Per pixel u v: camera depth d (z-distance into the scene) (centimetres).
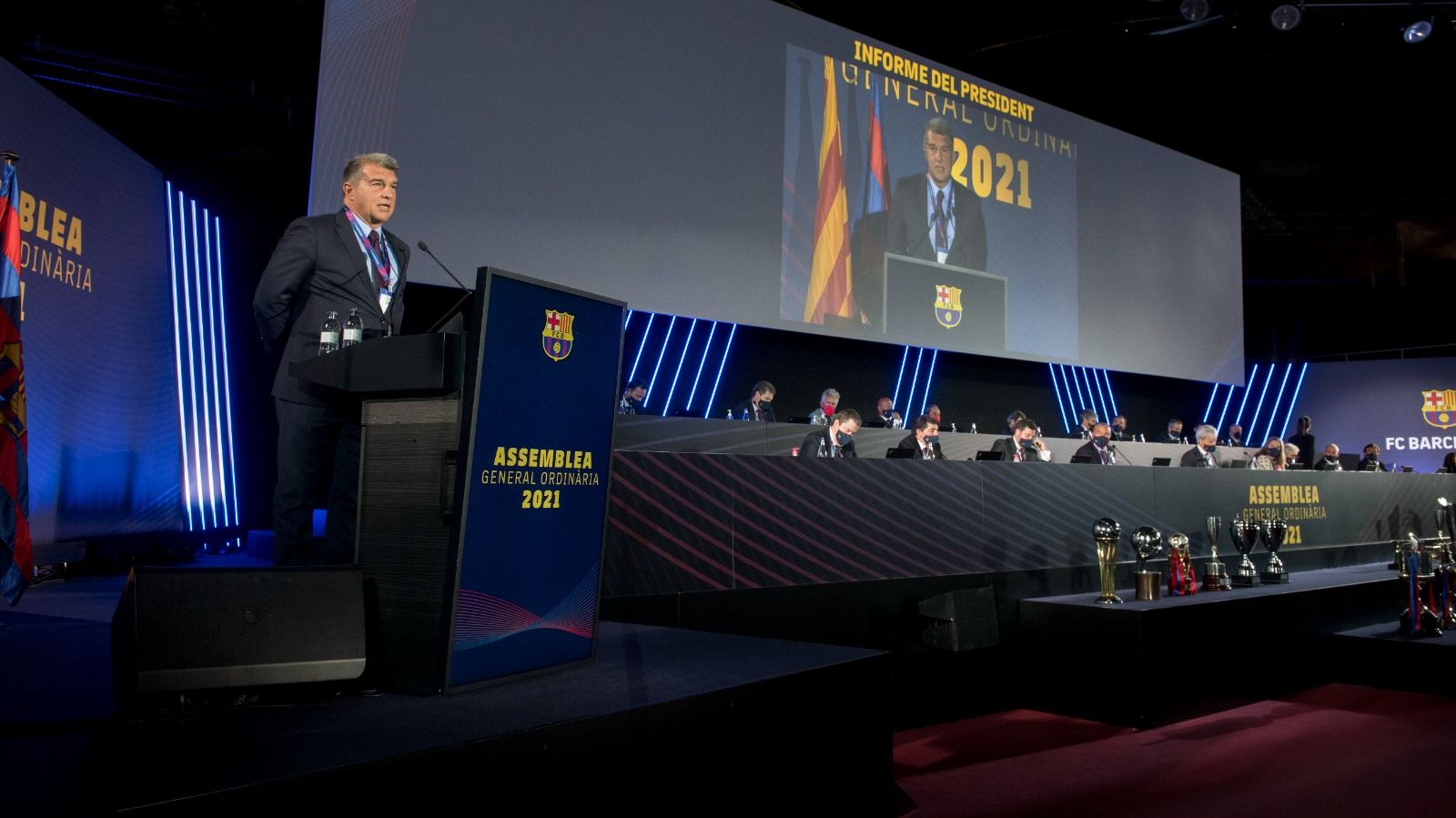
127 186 710
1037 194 925
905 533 345
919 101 857
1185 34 957
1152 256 1005
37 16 688
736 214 748
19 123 559
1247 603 393
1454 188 1245
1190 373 1028
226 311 882
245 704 158
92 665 222
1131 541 416
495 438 175
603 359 204
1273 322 1386
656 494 278
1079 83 1070
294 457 242
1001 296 891
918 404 1009
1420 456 1284
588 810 150
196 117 777
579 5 687
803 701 193
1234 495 474
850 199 808
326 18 611
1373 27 928
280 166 848
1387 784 270
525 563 183
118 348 683
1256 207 1242
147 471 721
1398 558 466
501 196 650
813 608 314
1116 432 914
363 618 167
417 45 630
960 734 333
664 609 277
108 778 117
